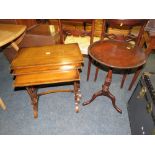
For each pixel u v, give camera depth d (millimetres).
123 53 1654
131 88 2279
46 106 2025
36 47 1806
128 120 1875
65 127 1805
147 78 1531
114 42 1839
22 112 1961
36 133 1753
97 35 2338
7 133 1753
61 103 2064
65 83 2338
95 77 2365
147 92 1463
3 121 1861
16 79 1521
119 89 2277
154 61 2830
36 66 1550
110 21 1867
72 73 1567
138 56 1614
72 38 2348
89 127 1803
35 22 2504
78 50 1730
